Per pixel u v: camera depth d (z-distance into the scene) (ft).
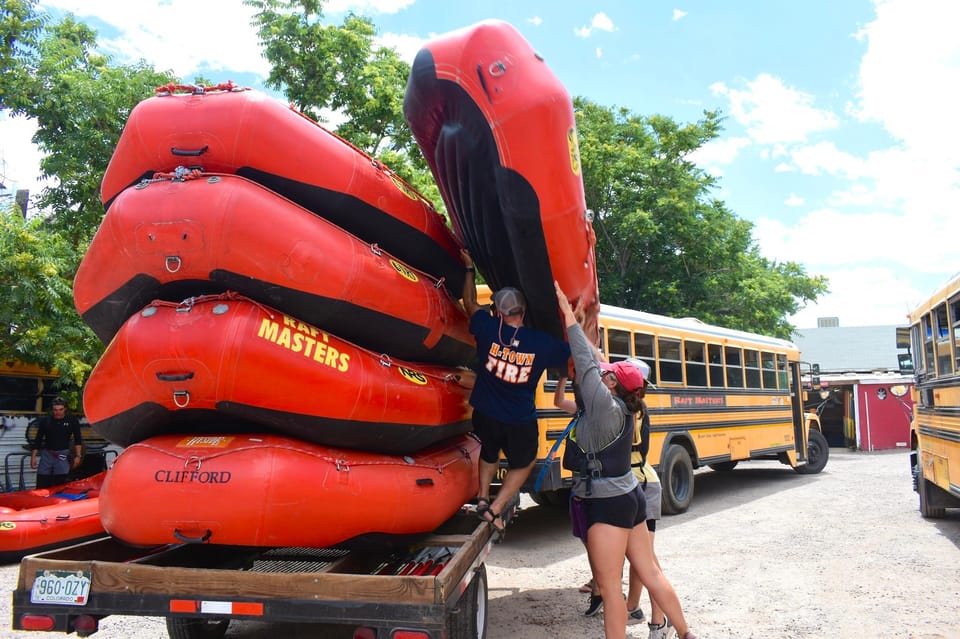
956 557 22.20
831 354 133.69
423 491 12.43
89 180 38.42
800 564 21.54
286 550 13.28
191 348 10.12
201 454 10.32
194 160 11.20
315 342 11.24
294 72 45.83
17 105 36.24
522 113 12.16
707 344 34.55
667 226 67.67
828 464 57.06
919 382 29.04
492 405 13.67
